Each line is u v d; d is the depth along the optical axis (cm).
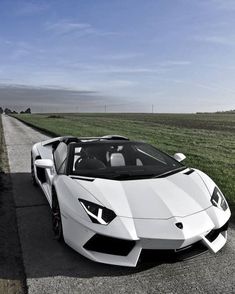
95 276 303
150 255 296
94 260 303
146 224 295
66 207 332
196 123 4800
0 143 1473
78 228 313
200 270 313
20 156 1054
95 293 276
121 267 318
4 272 311
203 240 301
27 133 2189
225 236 340
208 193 356
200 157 1115
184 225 296
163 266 320
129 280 296
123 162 429
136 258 291
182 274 306
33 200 550
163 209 311
